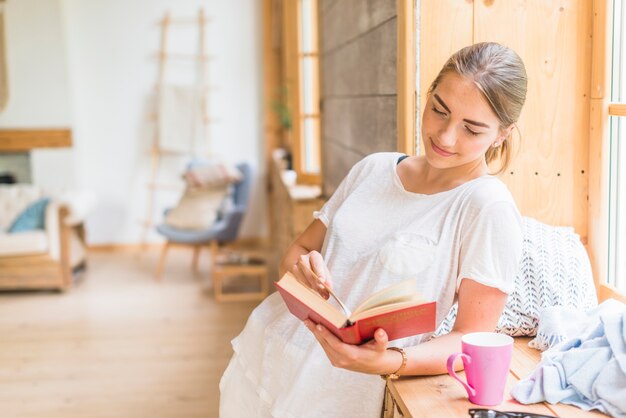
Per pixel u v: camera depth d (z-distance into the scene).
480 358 1.34
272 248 7.25
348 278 1.60
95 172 7.21
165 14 7.10
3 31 6.69
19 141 6.81
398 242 1.53
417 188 1.60
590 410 1.36
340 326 1.32
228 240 6.01
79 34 7.04
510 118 1.45
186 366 4.14
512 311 1.83
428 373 1.44
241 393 1.76
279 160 6.20
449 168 1.55
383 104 2.39
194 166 6.58
